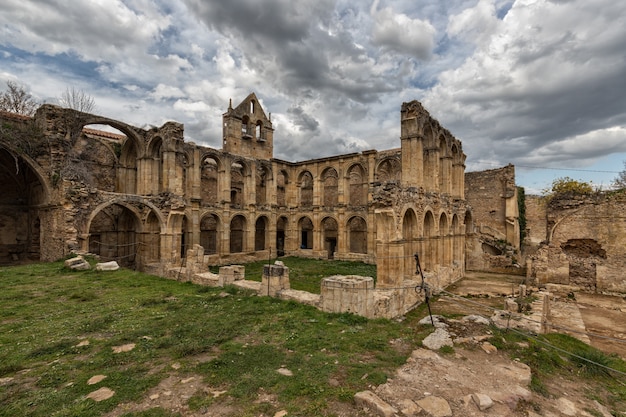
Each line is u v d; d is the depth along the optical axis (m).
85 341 9.30
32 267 20.77
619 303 20.41
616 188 24.30
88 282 17.08
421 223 21.50
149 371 7.60
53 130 25.52
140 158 31.66
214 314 12.27
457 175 29.92
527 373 8.02
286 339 9.84
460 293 22.33
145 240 30.16
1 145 23.48
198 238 34.84
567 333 15.12
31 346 8.80
